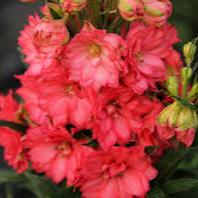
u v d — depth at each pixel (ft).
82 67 1.68
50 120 1.80
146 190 1.78
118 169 1.77
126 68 1.65
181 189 1.84
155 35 1.72
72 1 1.67
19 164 1.96
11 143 1.94
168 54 1.79
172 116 1.71
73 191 1.93
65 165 1.82
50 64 1.69
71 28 1.73
